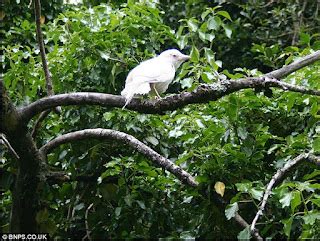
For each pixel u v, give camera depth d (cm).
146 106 576
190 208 712
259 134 651
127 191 727
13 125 583
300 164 612
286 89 583
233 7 1327
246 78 577
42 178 654
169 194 729
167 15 1320
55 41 813
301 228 630
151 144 759
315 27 1198
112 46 789
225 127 653
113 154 768
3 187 734
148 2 850
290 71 616
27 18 1176
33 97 801
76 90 791
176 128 690
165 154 753
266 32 1259
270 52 902
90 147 764
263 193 570
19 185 657
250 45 1277
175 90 989
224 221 668
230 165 652
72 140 653
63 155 764
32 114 584
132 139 632
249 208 666
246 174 657
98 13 817
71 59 788
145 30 828
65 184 781
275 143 706
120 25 807
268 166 685
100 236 805
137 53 803
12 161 730
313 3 1259
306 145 643
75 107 759
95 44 786
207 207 666
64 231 809
